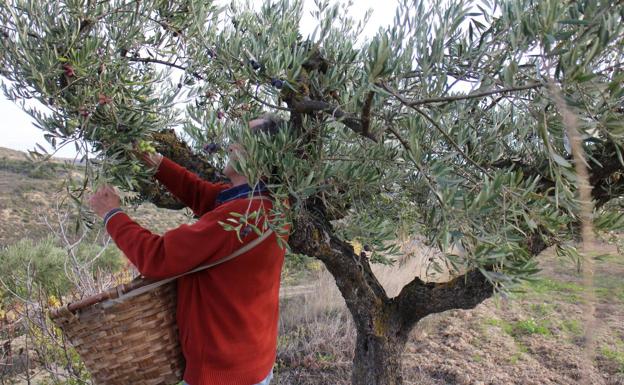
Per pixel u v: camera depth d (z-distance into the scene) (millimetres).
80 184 1461
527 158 1708
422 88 1223
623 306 4246
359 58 1454
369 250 1864
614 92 981
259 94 1930
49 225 3461
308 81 1492
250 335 1618
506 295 1341
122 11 1468
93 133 1360
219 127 1906
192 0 1586
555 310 5055
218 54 1560
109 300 1451
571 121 873
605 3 904
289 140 1483
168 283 1590
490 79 1163
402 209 1710
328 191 1656
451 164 1473
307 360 3938
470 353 4020
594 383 3477
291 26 1603
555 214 1269
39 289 3943
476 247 1259
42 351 3676
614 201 2059
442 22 1154
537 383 3463
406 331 2406
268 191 1598
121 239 1517
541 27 980
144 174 1676
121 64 1526
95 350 1488
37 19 1432
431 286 2287
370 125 1390
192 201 1947
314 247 1988
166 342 1583
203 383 1557
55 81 1393
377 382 2357
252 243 1562
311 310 5004
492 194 1141
